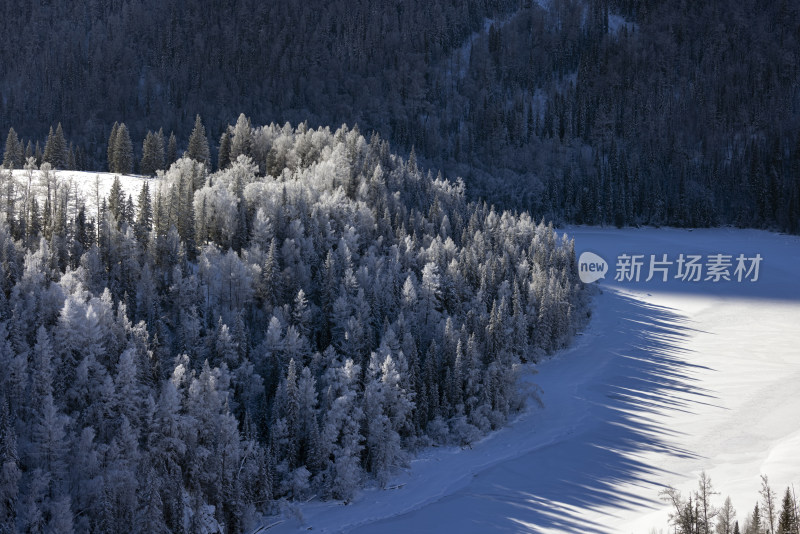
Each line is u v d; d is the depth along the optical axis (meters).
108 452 75.56
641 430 103.94
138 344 89.38
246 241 129.38
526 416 109.06
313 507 84.12
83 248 115.31
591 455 96.56
